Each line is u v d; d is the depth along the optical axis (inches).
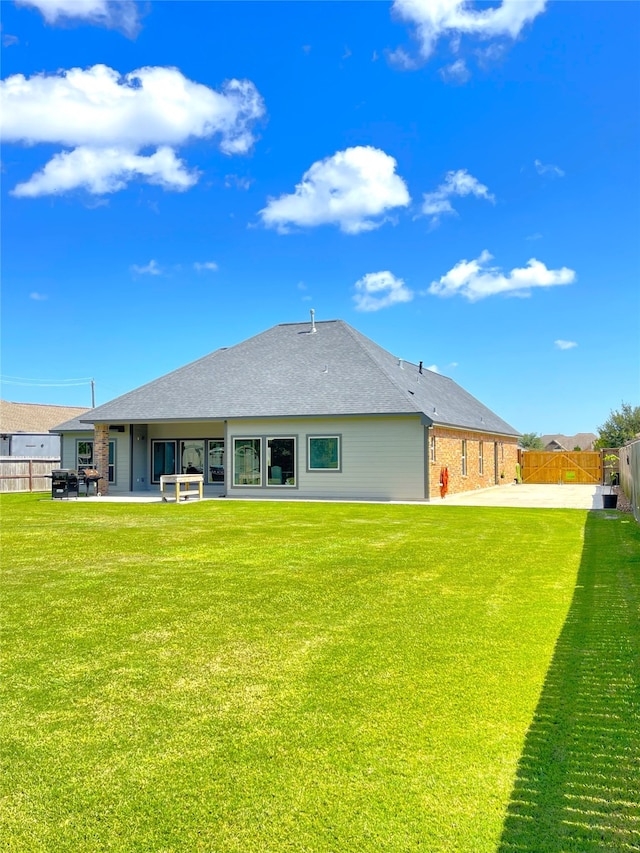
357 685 179.5
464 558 385.1
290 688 178.1
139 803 122.0
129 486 1059.3
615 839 108.8
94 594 293.6
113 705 167.9
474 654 204.7
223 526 554.9
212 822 115.6
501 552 408.2
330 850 107.0
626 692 172.7
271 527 546.0
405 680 182.7
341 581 318.3
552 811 117.3
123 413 988.6
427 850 106.6
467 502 846.5
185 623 244.7
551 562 371.6
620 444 1836.9
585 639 219.9
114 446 1070.4
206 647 215.3
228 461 928.9
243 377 1014.4
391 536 486.0
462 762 135.6
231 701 169.8
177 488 808.3
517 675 185.8
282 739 147.3
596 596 284.0
